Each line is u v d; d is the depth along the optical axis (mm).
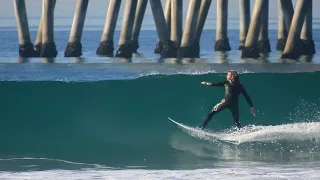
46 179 40812
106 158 50344
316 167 45250
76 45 178250
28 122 64938
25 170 45438
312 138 54125
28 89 69500
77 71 115625
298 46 171500
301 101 72688
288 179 39688
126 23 175375
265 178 40062
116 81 71750
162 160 49594
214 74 75312
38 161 49062
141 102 70125
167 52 176125
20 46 182375
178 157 50625
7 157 50531
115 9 181750
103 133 60500
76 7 178250
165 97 71250
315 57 177500
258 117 66125
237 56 182375
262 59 169250
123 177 41312
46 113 67188
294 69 126938
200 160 49438
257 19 171875
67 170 45219
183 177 40938
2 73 117562
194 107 70250
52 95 67938
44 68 122438
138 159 49969
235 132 56594
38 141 57000
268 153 51219
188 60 164250
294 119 66188
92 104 67375
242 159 49406
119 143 56250
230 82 56344
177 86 72750
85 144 56000
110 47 183000
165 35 177000
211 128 61375
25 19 183000
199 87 73000
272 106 70375
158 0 175875
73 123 65000
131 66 124062
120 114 67562
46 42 177625
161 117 66625
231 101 56062
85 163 48438
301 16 170250
